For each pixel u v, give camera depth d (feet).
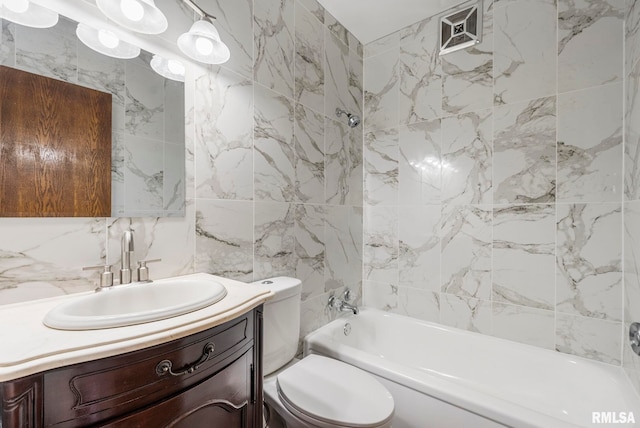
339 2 5.79
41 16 2.57
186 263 3.65
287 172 5.10
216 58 3.62
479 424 3.52
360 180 7.13
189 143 3.68
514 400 4.98
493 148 5.50
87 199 2.84
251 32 4.45
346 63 6.63
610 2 4.51
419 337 6.10
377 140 7.02
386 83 6.86
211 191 3.93
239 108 4.28
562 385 4.69
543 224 5.07
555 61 4.92
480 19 5.60
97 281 2.89
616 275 4.52
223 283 3.28
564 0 4.84
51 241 2.62
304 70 5.47
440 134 6.10
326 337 5.37
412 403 4.03
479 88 5.63
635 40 4.05
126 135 3.12
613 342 4.54
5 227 2.39
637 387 3.92
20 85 2.46
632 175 4.10
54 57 2.64
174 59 3.53
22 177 2.47
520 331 5.29
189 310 2.32
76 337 1.83
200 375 2.27
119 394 1.83
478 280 5.70
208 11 3.86
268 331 4.10
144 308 2.92
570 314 4.87
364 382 3.92
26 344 1.73
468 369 5.53
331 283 6.18
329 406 3.42
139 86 3.22
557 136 4.92
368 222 7.17
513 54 5.28
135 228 3.19
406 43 6.56
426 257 6.31
